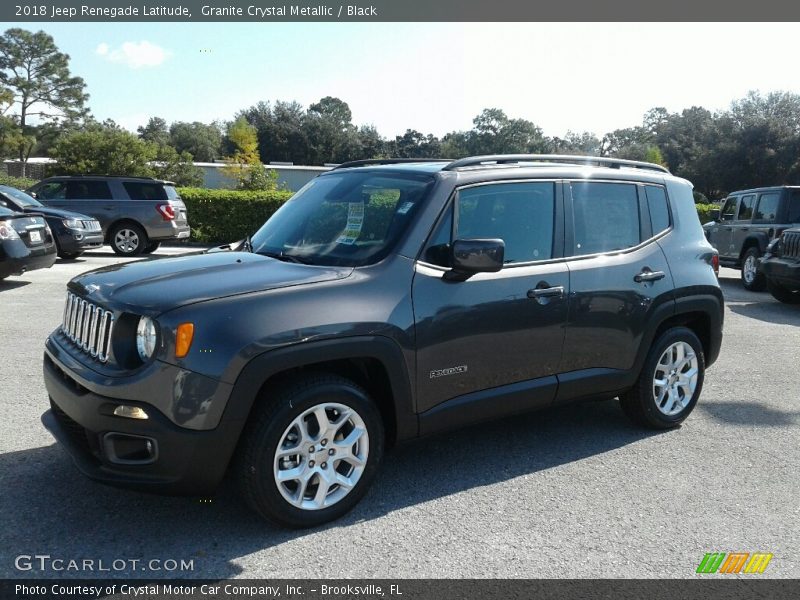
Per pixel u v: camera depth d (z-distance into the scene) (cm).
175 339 309
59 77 7369
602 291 445
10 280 1105
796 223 1296
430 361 374
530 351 416
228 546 326
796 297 1156
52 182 1634
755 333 895
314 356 332
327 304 342
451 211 394
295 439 338
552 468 431
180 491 320
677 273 491
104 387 315
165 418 308
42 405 506
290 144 9756
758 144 4466
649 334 475
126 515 352
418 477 413
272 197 2147
